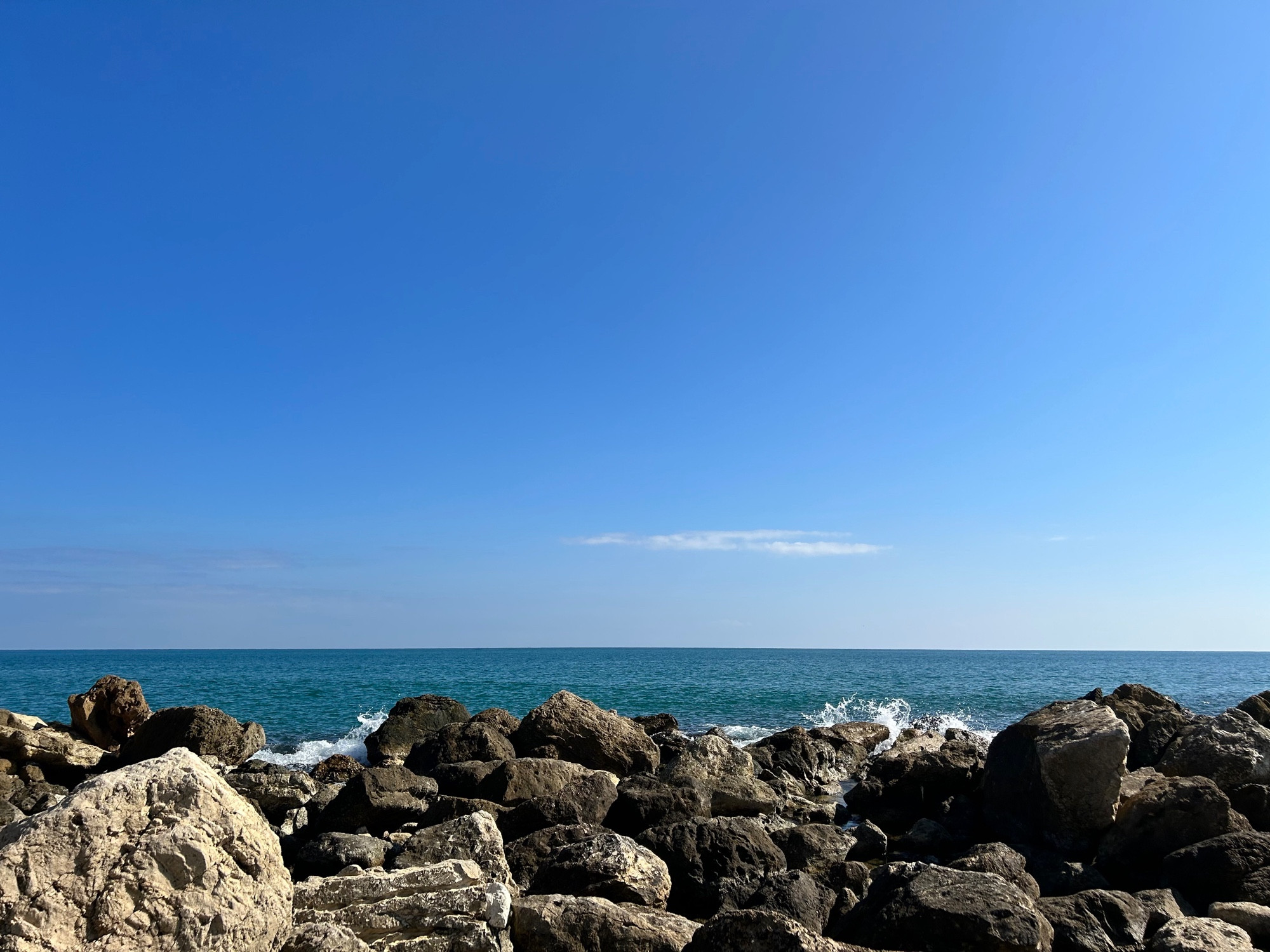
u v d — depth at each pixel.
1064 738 14.05
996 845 12.21
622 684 64.81
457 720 26.84
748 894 11.89
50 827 6.88
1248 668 108.44
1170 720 18.48
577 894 10.66
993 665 114.69
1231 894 11.16
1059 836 13.61
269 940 7.38
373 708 45.94
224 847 7.32
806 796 21.00
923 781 17.30
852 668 100.94
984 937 9.05
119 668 106.50
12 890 6.55
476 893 9.17
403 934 8.80
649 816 14.68
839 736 25.89
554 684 64.88
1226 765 15.41
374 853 12.52
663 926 9.50
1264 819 14.16
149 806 7.22
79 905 6.69
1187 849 11.91
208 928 6.90
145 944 6.70
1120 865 12.86
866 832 14.75
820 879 12.36
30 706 49.28
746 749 23.73
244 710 44.88
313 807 17.06
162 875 6.96
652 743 21.80
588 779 15.42
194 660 153.12
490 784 16.89
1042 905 10.48
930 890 9.83
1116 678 75.88
